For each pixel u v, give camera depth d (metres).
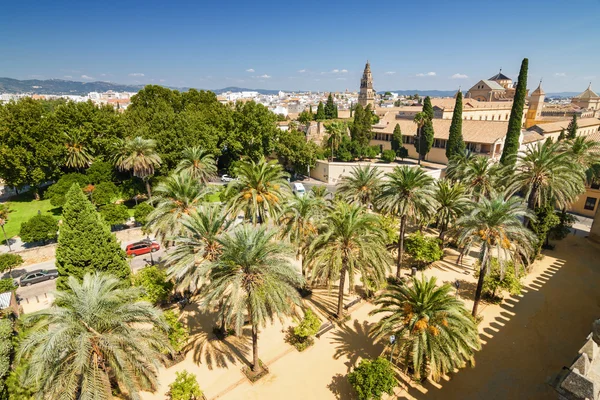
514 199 21.12
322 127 83.25
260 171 26.52
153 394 16.83
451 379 17.91
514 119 49.22
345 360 19.25
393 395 16.78
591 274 29.17
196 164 38.62
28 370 11.88
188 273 19.59
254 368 17.86
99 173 43.97
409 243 30.56
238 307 15.81
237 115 56.22
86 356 11.76
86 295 13.01
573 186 30.09
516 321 22.91
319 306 24.47
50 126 43.94
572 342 20.80
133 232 35.81
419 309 16.30
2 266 25.91
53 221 31.92
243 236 16.58
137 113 53.16
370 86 138.25
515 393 17.02
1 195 48.41
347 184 32.56
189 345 20.38
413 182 25.69
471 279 28.72
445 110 87.62
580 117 104.81
